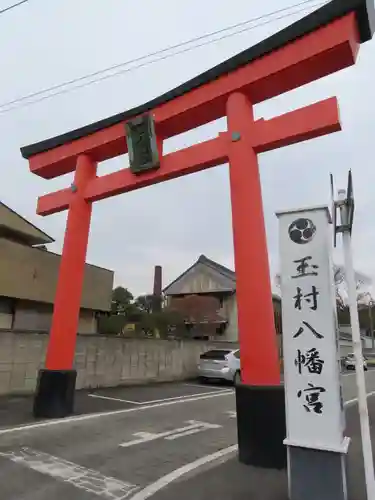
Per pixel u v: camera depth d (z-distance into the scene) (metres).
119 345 12.30
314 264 3.68
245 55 5.93
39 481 4.05
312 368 3.46
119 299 27.50
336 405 3.32
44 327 15.94
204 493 3.75
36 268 15.10
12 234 16.08
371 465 3.00
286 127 5.43
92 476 4.26
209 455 5.19
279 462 4.41
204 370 14.01
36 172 9.12
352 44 5.33
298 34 5.55
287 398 3.50
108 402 9.18
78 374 10.80
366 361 33.38
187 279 31.31
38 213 8.87
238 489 3.84
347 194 3.43
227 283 29.52
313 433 3.34
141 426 6.89
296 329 3.60
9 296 13.92
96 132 8.20
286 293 3.72
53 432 6.12
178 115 6.88
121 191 7.81
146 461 4.85
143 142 7.26
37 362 9.84
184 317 26.45
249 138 5.70
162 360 14.07
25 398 9.09
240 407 4.76
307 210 3.83
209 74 6.33
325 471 3.24
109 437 6.00
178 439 6.06
